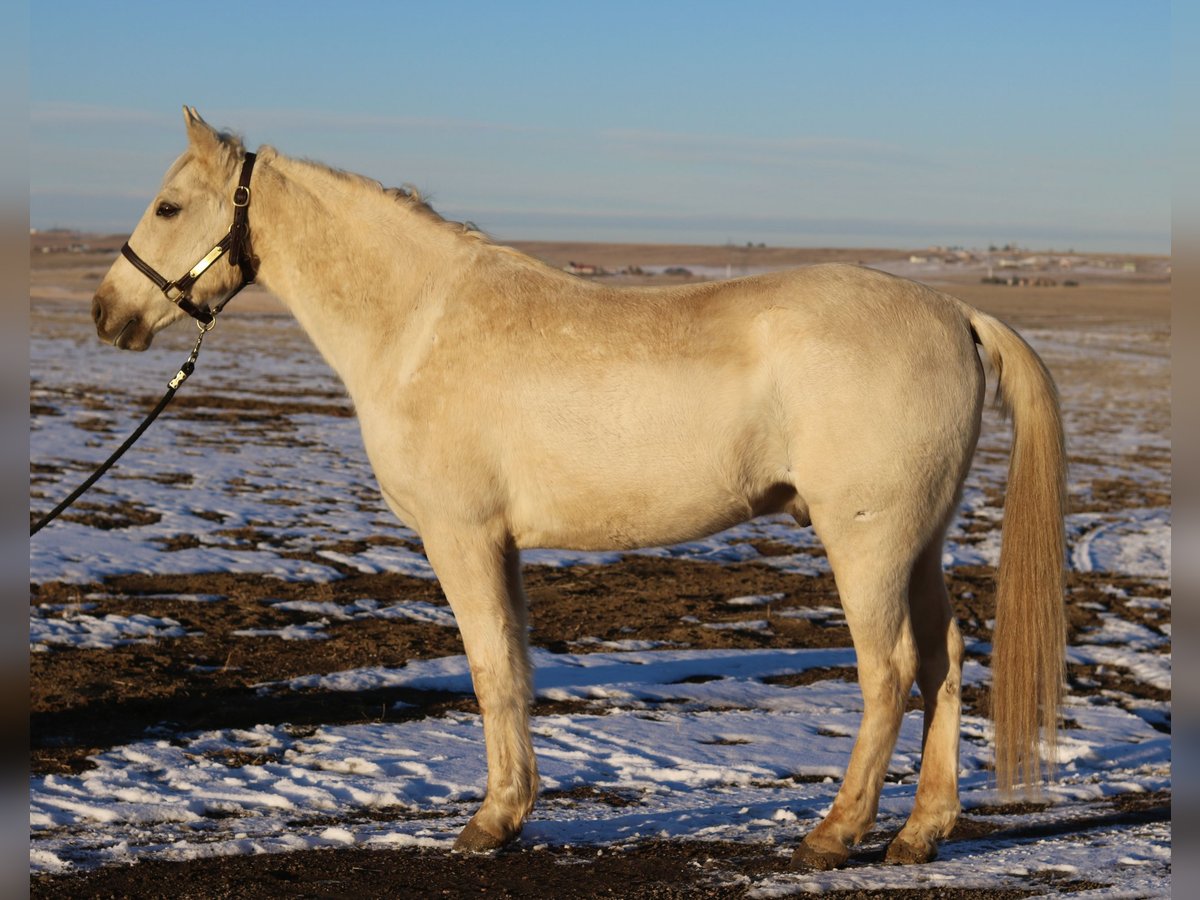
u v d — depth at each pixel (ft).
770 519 45.88
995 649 14.19
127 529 37.65
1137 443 72.54
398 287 15.43
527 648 15.15
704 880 13.39
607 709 22.72
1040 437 14.14
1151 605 33.19
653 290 14.93
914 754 20.66
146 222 16.16
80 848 14.57
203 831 15.48
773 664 26.45
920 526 13.89
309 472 50.90
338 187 15.84
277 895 13.09
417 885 13.39
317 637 26.99
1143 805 17.12
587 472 14.37
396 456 15.01
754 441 14.08
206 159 15.92
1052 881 12.91
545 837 15.19
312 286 15.78
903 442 13.66
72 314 152.66
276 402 74.49
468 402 14.65
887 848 14.46
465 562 14.85
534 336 14.65
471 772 18.45
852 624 13.94
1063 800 17.74
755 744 20.58
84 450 51.62
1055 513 14.07
